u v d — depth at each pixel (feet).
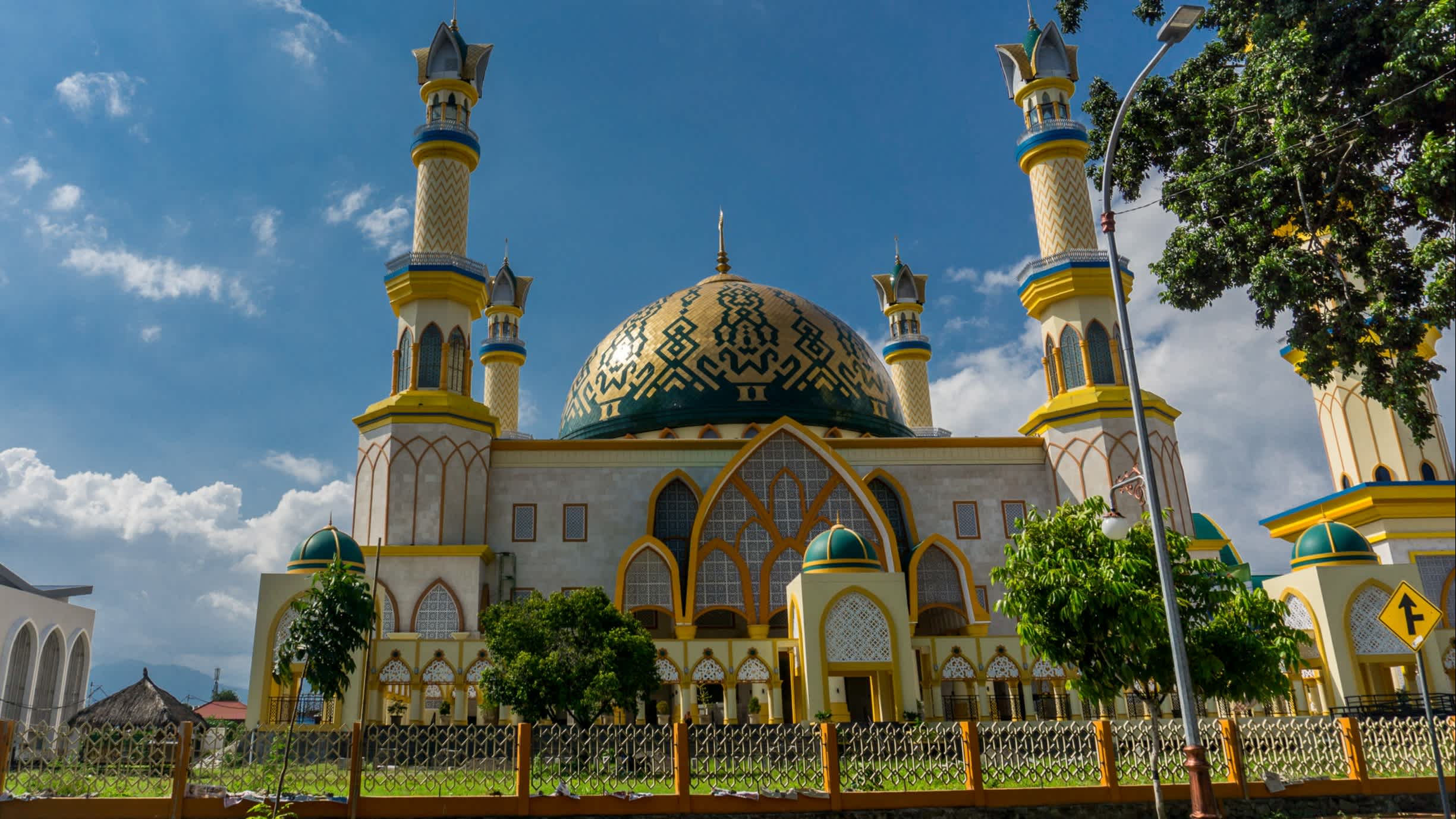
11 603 115.85
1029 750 62.49
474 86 126.52
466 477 112.98
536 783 59.82
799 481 118.11
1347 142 69.31
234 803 55.83
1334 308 72.08
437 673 94.02
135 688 84.48
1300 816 60.49
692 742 64.39
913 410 164.25
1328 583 96.32
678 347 140.77
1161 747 63.41
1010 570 59.47
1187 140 84.33
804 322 144.56
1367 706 89.71
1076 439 116.37
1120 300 52.34
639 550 112.37
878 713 95.55
